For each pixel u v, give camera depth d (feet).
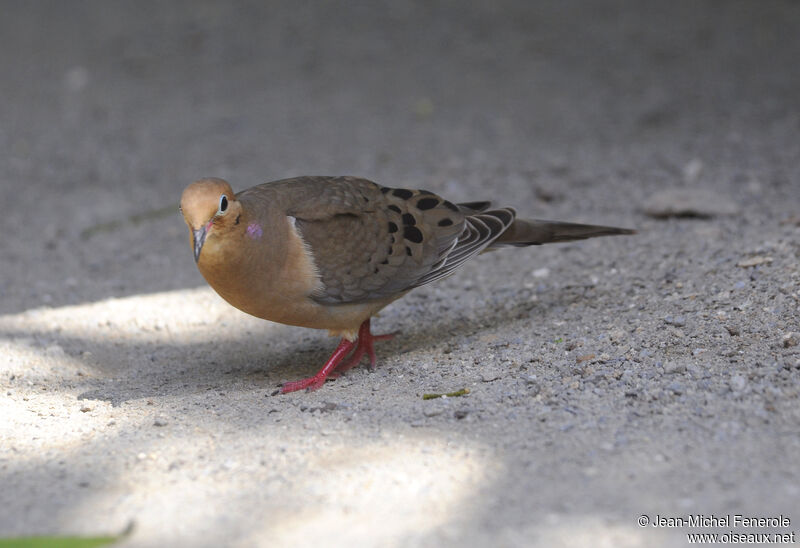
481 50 79.20
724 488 20.06
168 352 34.42
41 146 63.93
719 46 76.43
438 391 27.30
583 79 71.97
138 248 47.19
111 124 67.77
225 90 73.77
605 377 26.66
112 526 19.94
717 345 28.17
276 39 83.66
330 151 60.39
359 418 25.25
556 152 57.77
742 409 23.68
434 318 35.86
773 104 62.80
